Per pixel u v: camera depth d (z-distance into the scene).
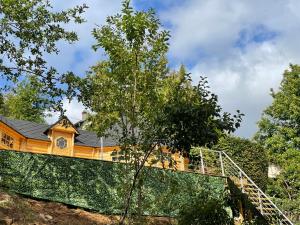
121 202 15.05
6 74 14.12
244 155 30.34
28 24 13.67
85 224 13.61
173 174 16.52
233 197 9.10
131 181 13.53
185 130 10.09
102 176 15.44
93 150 28.81
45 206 13.99
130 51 12.80
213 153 23.16
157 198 13.66
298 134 34.69
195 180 16.78
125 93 12.80
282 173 31.94
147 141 11.37
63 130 27.80
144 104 12.39
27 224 12.19
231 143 30.41
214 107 10.29
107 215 14.77
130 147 11.98
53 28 14.23
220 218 7.71
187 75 11.82
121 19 12.86
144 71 13.02
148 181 15.70
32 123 28.39
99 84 13.83
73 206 14.62
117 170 14.78
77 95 13.98
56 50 14.44
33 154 14.78
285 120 35.84
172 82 12.23
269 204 17.59
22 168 14.48
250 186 19.39
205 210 7.71
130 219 13.02
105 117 13.23
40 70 14.19
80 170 15.26
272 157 33.97
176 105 10.31
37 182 14.49
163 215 15.15
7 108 41.53
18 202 13.26
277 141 33.97
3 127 24.69
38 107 14.66
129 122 12.59
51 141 27.30
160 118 10.41
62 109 14.48
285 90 36.03
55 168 14.93
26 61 14.19
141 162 12.23
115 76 12.89
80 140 28.81
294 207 26.97
